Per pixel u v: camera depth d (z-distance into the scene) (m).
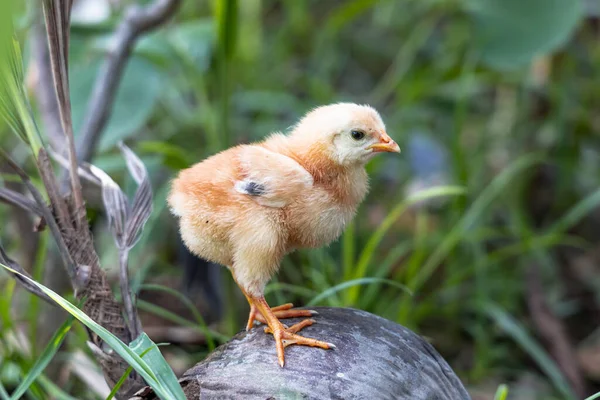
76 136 5.89
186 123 7.96
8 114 3.60
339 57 9.71
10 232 6.48
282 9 10.91
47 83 5.93
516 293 7.21
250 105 8.13
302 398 3.19
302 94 9.00
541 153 8.23
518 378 6.43
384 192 8.04
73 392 5.21
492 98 9.45
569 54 8.66
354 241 6.91
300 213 3.62
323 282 5.73
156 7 5.34
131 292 3.82
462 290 7.09
